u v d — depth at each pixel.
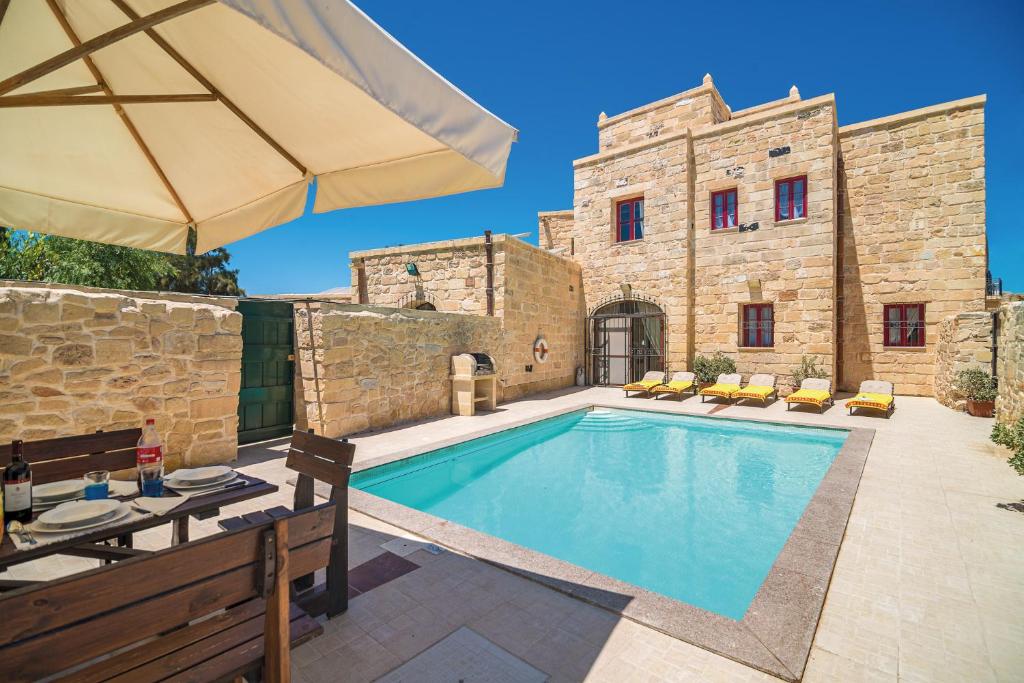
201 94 2.47
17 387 4.14
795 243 11.70
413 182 2.56
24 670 1.02
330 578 2.53
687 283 12.84
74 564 3.10
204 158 3.01
